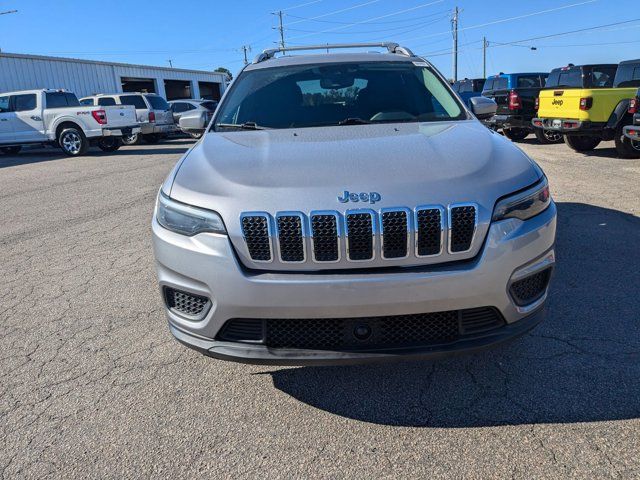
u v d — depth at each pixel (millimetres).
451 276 2172
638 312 3383
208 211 2307
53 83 24188
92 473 2195
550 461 2135
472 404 2535
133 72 30031
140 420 2533
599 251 4543
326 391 2711
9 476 2193
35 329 3570
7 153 18109
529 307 2406
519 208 2344
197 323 2387
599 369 2758
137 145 19688
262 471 2166
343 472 2139
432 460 2180
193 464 2223
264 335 2291
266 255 2223
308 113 3551
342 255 2182
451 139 2791
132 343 3314
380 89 3729
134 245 5473
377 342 2268
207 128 3537
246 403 2639
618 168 8742
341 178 2305
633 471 2055
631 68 9750
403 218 2180
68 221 6676
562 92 10562
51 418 2574
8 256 5285
